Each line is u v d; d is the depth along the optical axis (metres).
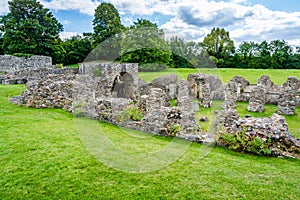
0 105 10.87
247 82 18.72
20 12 36.03
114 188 4.46
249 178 4.89
